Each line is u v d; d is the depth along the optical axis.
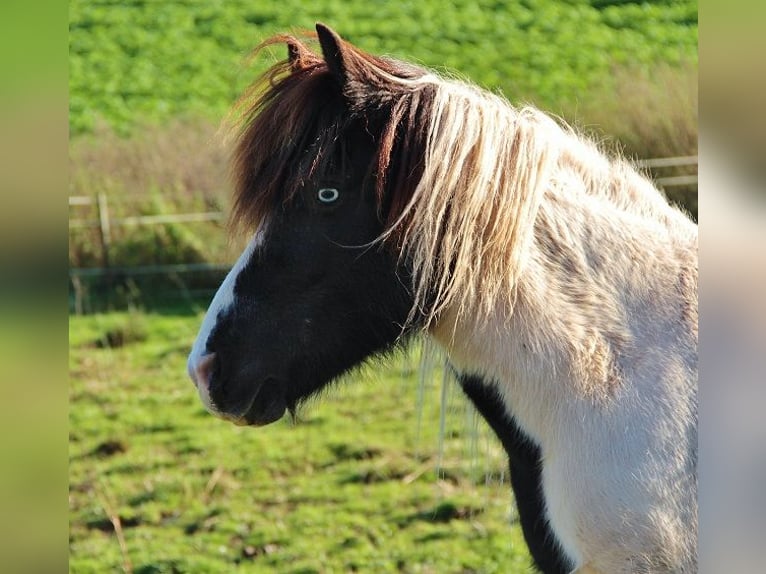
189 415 9.99
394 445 9.02
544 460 3.69
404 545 7.56
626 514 3.47
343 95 3.65
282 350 3.79
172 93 18.34
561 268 3.69
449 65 18.78
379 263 3.72
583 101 15.79
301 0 21.48
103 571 7.38
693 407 3.52
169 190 14.26
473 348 3.75
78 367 11.09
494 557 7.36
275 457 9.00
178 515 8.16
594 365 3.58
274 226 3.72
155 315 12.49
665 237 3.81
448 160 3.60
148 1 21.45
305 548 7.61
